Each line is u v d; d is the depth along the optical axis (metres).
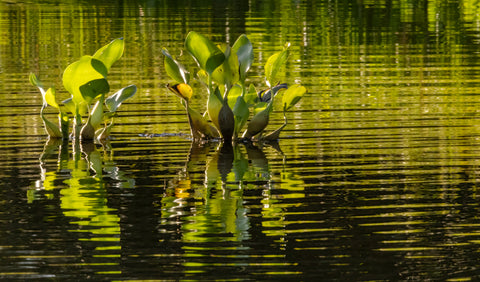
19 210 9.11
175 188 10.07
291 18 34.09
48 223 8.64
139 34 28.53
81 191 9.95
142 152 12.41
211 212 9.02
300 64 21.95
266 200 9.46
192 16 34.84
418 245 7.87
